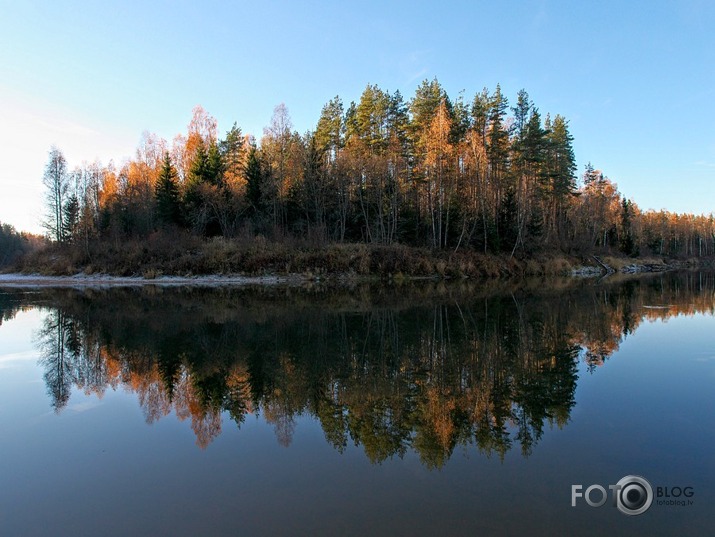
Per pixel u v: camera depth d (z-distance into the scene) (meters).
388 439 7.10
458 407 8.55
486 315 19.97
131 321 19.16
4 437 7.36
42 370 11.56
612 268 58.19
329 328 17.05
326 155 54.22
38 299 28.25
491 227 48.44
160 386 10.12
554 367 11.39
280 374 10.96
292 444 6.95
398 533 4.53
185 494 5.45
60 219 57.59
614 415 8.10
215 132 57.34
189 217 47.28
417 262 43.06
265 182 46.22
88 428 7.72
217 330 16.84
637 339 14.78
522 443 6.90
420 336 15.41
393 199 46.56
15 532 4.71
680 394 9.26
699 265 87.94
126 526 4.78
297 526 4.68
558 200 58.44
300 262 41.38
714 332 15.92
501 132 47.28
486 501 5.19
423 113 49.44
